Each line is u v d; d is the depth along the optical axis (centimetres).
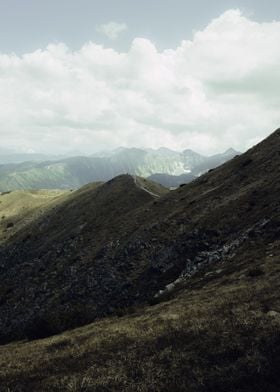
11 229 14150
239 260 3841
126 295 5591
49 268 8644
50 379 2064
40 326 4053
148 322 2692
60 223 11438
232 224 5456
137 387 1764
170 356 1984
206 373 1742
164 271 5575
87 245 8512
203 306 2664
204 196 7412
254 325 2064
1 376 2292
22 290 8294
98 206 10731
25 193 19388
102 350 2338
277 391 1510
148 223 7575
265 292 2531
